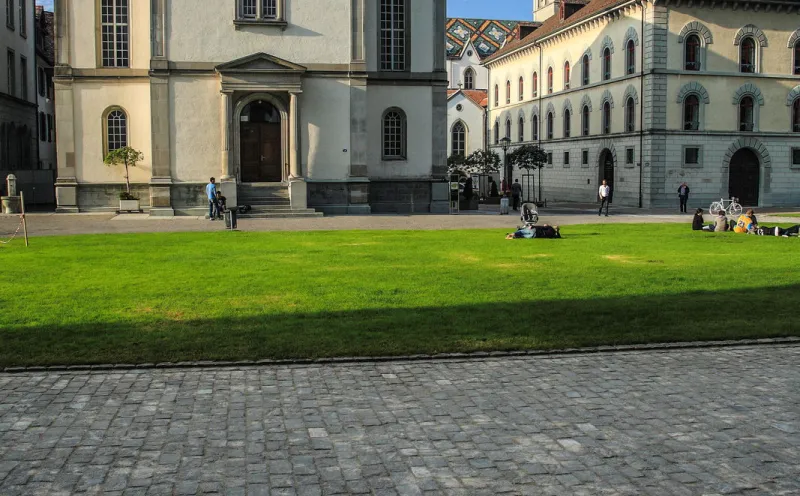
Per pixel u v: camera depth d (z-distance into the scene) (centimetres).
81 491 662
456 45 10688
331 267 1988
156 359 1073
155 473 699
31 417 851
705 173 5722
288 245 2531
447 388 960
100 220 3797
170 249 2414
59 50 4322
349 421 838
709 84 5684
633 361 1095
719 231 3103
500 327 1268
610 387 964
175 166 4175
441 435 795
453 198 4638
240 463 722
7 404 895
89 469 709
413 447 762
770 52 5800
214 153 4203
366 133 4341
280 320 1322
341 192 4328
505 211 4453
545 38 7269
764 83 5803
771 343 1199
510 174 8250
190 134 4175
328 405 894
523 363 1080
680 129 5647
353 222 3684
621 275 1839
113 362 1064
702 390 952
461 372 1034
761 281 1753
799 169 5916
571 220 4022
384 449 757
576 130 6775
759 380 999
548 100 7344
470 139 9169
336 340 1174
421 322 1304
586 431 805
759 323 1302
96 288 1653
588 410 875
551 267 1986
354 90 4303
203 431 806
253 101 4259
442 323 1298
